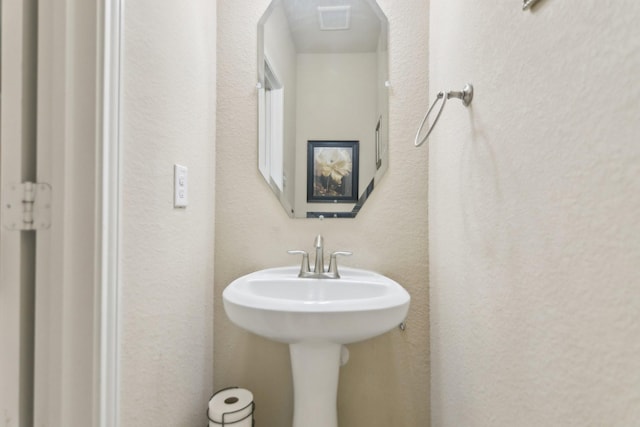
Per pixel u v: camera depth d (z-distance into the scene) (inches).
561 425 18.3
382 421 44.8
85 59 23.0
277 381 45.6
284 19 47.1
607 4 15.1
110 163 23.7
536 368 20.7
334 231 46.0
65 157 22.9
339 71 47.2
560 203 18.4
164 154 32.2
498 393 25.6
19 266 22.9
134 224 27.2
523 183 22.1
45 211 22.9
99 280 23.0
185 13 36.7
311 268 44.5
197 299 40.3
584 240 16.6
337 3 46.7
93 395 22.7
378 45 46.4
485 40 27.8
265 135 46.9
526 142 21.7
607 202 15.2
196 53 39.7
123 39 25.3
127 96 26.2
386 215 45.6
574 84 17.3
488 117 27.3
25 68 23.2
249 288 37.9
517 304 22.9
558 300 18.7
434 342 42.3
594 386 16.0
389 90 45.9
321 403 37.0
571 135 17.5
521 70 22.3
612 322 15.0
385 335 44.9
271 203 46.4
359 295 38.6
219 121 46.6
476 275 29.6
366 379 45.0
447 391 37.5
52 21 23.0
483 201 28.2
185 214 37.0
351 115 46.9
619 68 14.5
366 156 46.3
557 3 18.6
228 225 46.2
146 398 29.1
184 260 36.8
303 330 29.5
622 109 14.3
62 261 22.8
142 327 28.4
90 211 22.9
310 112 47.2
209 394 44.2
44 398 22.7
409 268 45.0
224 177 46.3
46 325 22.8
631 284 14.0
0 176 23.1
